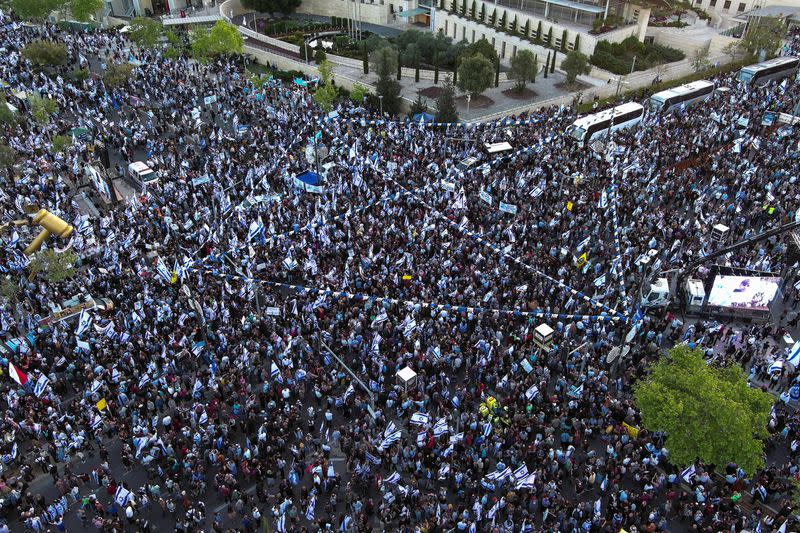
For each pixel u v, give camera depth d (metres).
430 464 29.72
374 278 39.72
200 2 126.00
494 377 33.97
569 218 47.16
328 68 77.31
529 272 41.22
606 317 36.97
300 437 30.86
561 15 93.44
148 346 34.75
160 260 40.12
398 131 64.69
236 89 74.69
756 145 58.75
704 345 37.62
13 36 92.88
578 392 31.70
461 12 104.38
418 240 44.00
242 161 57.28
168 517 28.34
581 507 26.91
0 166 53.59
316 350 35.97
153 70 79.12
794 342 37.81
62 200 48.75
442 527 26.47
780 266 43.91
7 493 28.39
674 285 43.50
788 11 103.25
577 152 59.47
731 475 29.11
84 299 37.66
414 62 84.81
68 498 28.95
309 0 119.38
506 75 83.00
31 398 32.00
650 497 27.84
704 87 75.00
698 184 54.00
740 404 27.09
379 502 28.94
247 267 40.59
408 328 35.41
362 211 48.16
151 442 29.62
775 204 47.47
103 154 57.59
